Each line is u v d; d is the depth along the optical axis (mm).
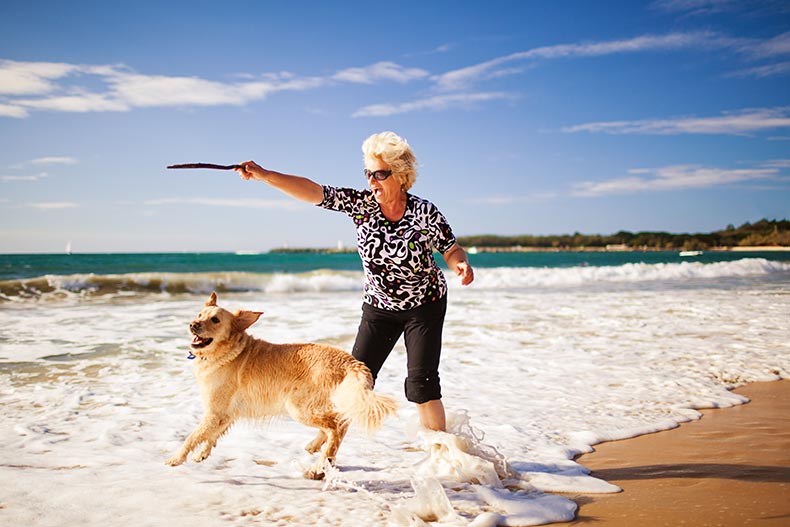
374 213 3520
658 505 3215
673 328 10211
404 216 3504
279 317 11469
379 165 3424
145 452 4156
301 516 3049
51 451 4109
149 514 3037
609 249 105375
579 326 10547
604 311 12617
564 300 14969
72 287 16375
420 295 3627
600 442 4465
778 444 4367
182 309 12875
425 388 3621
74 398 5652
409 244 3477
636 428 4773
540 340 9125
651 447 4324
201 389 3902
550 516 3047
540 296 16125
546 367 7172
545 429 4730
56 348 8219
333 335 9266
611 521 3004
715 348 8305
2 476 3535
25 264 34625
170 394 5891
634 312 12422
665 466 3898
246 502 3240
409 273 3535
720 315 11773
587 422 4938
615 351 8180
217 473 3760
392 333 3814
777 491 3418
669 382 6340
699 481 3602
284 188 3486
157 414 5145
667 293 16828
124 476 3615
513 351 8227
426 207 3531
